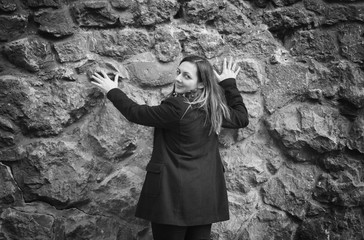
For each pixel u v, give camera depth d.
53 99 2.93
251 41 3.30
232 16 3.26
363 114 3.28
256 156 3.30
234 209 3.25
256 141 3.32
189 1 3.17
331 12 3.29
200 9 3.17
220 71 3.21
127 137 3.06
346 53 3.28
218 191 2.71
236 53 3.28
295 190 3.29
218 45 3.22
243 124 2.80
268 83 3.29
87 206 3.01
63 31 2.96
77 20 2.99
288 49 3.35
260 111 3.29
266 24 3.33
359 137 3.25
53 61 2.96
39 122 2.89
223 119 2.72
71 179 2.93
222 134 3.25
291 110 3.30
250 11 3.31
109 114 3.04
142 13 3.08
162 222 2.50
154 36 3.12
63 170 2.92
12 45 2.88
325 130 3.26
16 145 2.90
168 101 2.54
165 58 3.12
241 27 3.28
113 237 3.05
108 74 3.03
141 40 3.10
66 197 2.92
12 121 2.88
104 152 3.02
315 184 3.31
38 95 2.91
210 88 2.61
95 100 3.02
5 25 2.88
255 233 3.27
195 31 3.19
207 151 2.63
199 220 2.55
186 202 2.52
